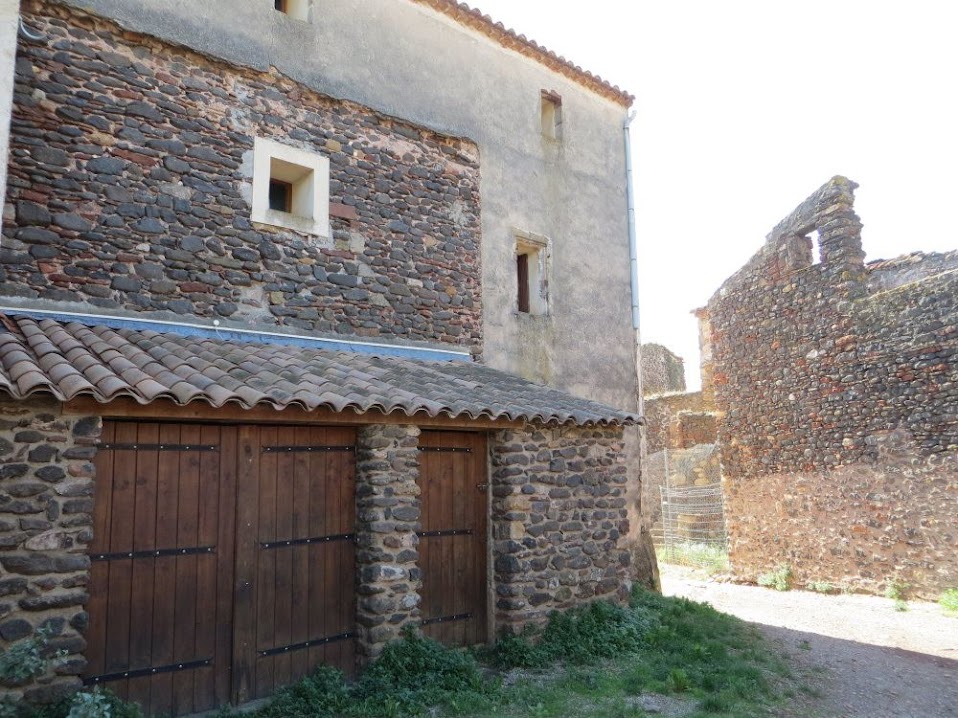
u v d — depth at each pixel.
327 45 7.84
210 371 5.21
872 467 10.80
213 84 6.90
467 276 8.75
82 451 4.43
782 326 12.47
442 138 8.77
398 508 5.80
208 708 4.88
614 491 7.57
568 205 10.30
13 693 3.99
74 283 5.88
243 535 5.20
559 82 10.58
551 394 7.59
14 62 5.27
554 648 6.39
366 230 7.85
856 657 7.30
